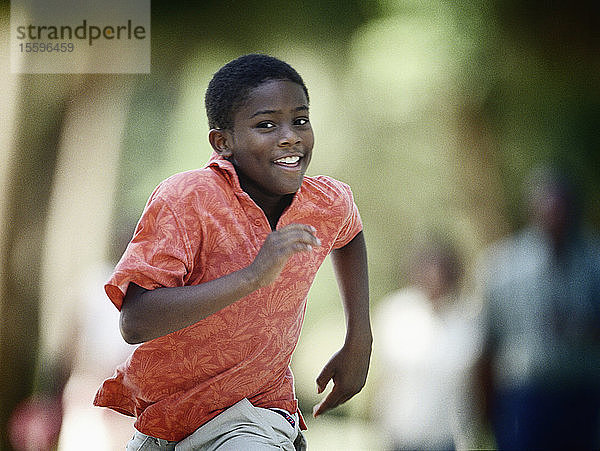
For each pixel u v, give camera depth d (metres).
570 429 21.59
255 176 10.45
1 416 23.17
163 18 42.47
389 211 43.97
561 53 40.22
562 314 21.55
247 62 10.55
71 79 26.94
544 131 40.75
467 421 23.36
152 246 10.02
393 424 23.16
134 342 9.91
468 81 41.12
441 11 41.44
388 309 23.72
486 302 22.22
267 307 10.57
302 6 42.97
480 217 41.78
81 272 25.61
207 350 10.55
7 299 24.78
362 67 42.25
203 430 10.60
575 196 21.52
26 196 25.89
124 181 39.25
